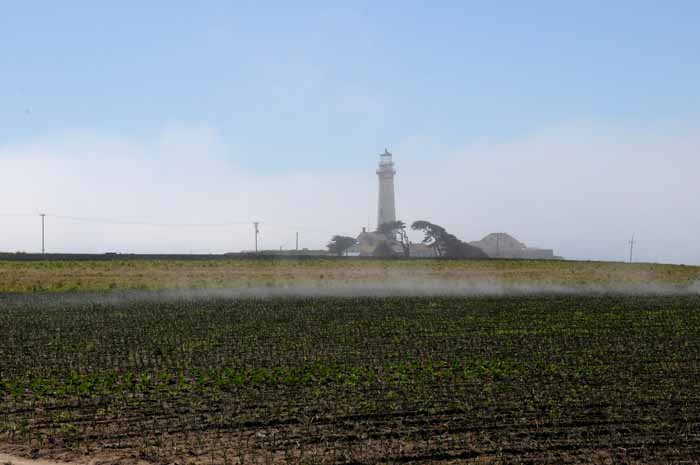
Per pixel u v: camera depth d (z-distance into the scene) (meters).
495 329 36.84
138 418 18.92
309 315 43.09
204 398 21.06
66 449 16.23
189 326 37.81
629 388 22.25
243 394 21.52
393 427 17.92
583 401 20.45
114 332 35.50
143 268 74.19
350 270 79.50
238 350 30.02
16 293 57.56
